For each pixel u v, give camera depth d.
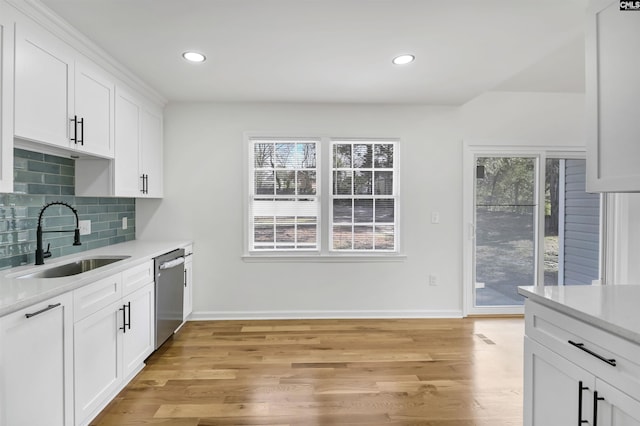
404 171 3.71
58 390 1.64
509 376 2.48
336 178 3.73
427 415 2.02
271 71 2.78
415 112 3.70
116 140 2.65
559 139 3.76
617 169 1.39
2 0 1.60
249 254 3.67
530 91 3.69
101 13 1.92
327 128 3.67
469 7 1.88
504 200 3.79
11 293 1.49
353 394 2.23
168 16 1.96
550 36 2.20
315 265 3.69
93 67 2.34
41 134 1.86
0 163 1.60
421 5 1.86
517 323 3.56
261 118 3.64
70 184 2.59
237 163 3.64
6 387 1.34
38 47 1.83
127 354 2.32
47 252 2.30
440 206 3.73
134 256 2.54
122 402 2.14
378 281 3.72
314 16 1.97
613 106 1.40
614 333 1.07
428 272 3.74
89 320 1.88
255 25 2.07
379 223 3.76
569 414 1.25
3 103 1.61
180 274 3.22
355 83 3.05
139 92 3.04
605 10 1.43
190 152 3.62
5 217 2.04
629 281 2.76
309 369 2.56
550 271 3.81
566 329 1.27
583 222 3.80
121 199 3.36
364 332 3.30
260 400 2.17
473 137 3.72
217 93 3.33
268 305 3.69
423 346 2.98
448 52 2.43
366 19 2.00
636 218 2.73
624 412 1.04
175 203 3.62
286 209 3.72
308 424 1.94
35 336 1.48
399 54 2.46
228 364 2.64
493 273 3.81
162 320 2.84
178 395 2.22
